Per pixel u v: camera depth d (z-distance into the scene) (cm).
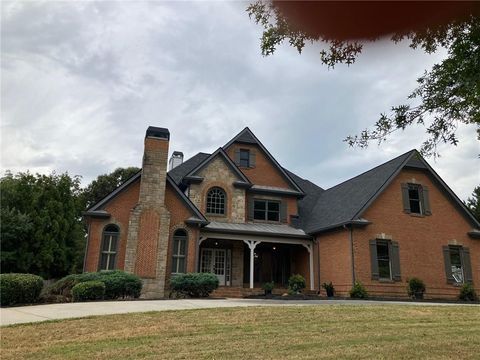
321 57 319
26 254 2545
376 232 1964
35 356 739
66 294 1487
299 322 996
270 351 743
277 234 2084
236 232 2023
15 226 2495
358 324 985
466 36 329
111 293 1484
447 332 915
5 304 1286
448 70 390
